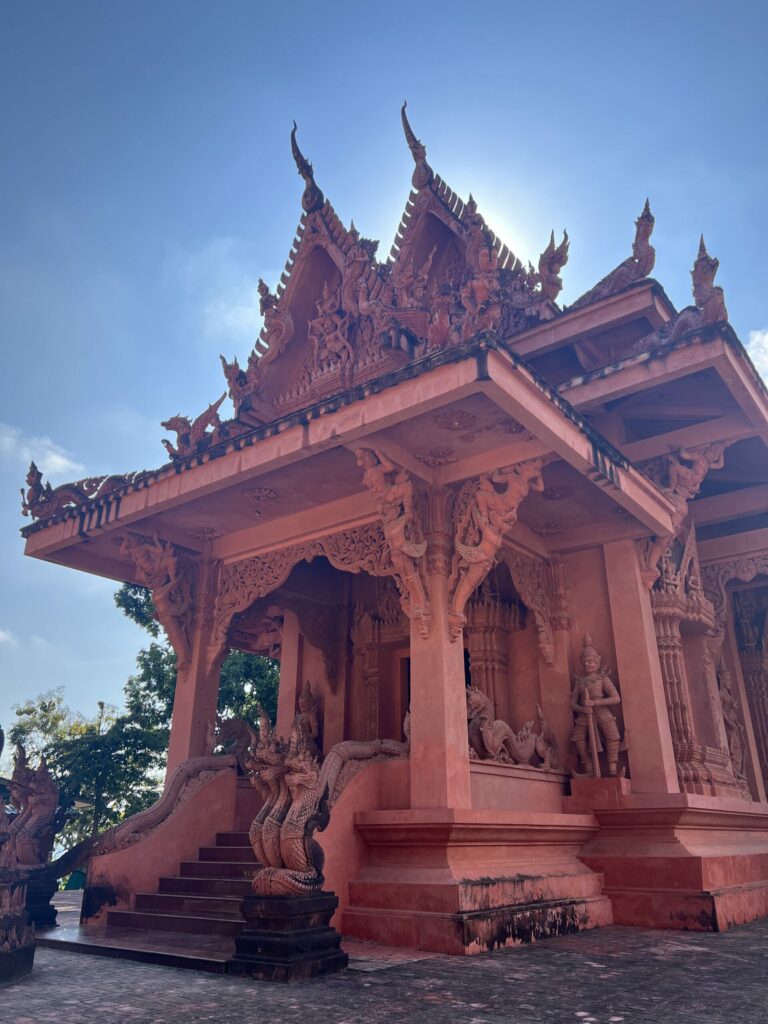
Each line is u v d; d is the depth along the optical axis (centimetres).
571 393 1062
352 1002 532
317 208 1391
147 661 2839
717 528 1473
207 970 664
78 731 3438
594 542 1180
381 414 813
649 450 1184
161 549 1196
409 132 1424
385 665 1470
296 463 992
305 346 1409
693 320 1000
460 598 921
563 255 1268
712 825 1067
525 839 901
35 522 1184
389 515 910
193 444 1130
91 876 970
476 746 966
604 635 1154
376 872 826
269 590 1180
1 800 1003
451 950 718
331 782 839
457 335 907
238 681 2784
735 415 1132
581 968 651
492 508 919
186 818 1065
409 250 1398
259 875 673
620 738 1081
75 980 629
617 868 984
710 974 625
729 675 1444
